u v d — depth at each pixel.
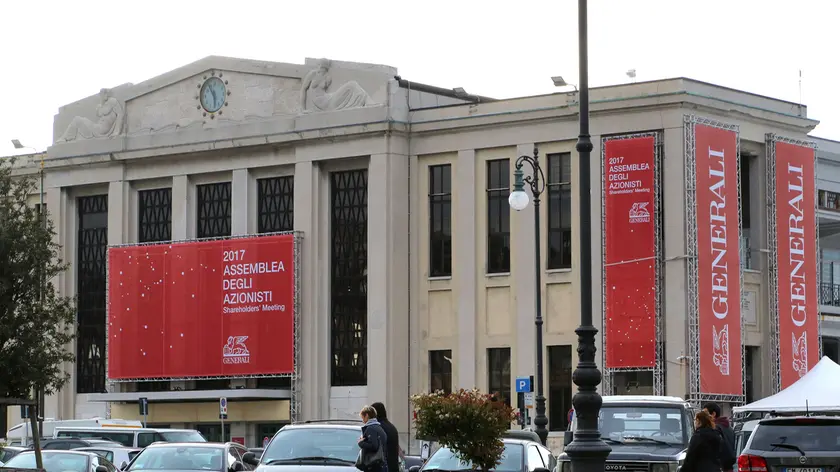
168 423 73.44
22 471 31.27
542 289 65.75
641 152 63.31
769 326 66.12
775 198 66.62
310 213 70.44
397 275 68.31
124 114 76.38
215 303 72.50
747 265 66.75
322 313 70.25
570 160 65.44
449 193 68.38
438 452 28.88
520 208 45.28
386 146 68.44
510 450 28.56
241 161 72.75
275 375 70.69
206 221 74.12
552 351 65.56
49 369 35.31
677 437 30.70
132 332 74.75
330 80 70.38
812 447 25.17
